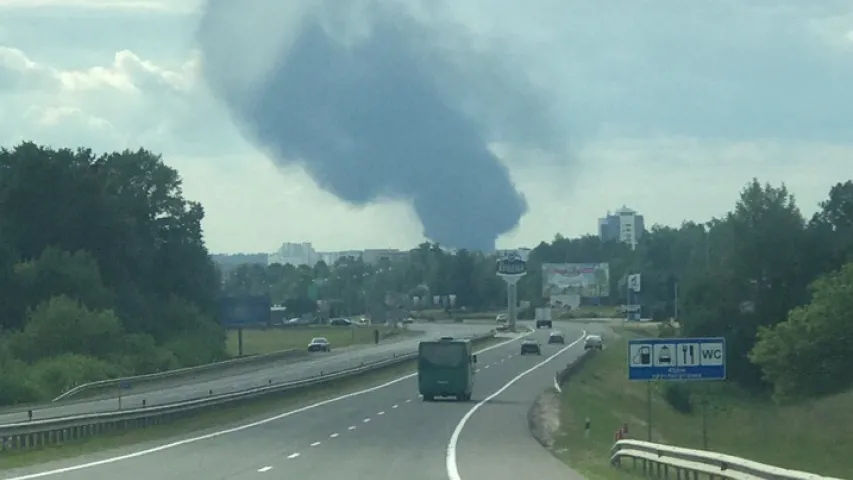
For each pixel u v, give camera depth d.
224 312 122.06
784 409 72.25
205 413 46.84
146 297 113.62
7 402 67.81
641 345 30.83
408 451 32.69
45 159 107.75
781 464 45.34
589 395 68.50
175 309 113.50
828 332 75.81
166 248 123.44
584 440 39.09
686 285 112.00
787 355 76.94
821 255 106.94
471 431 41.38
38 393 70.44
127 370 86.12
